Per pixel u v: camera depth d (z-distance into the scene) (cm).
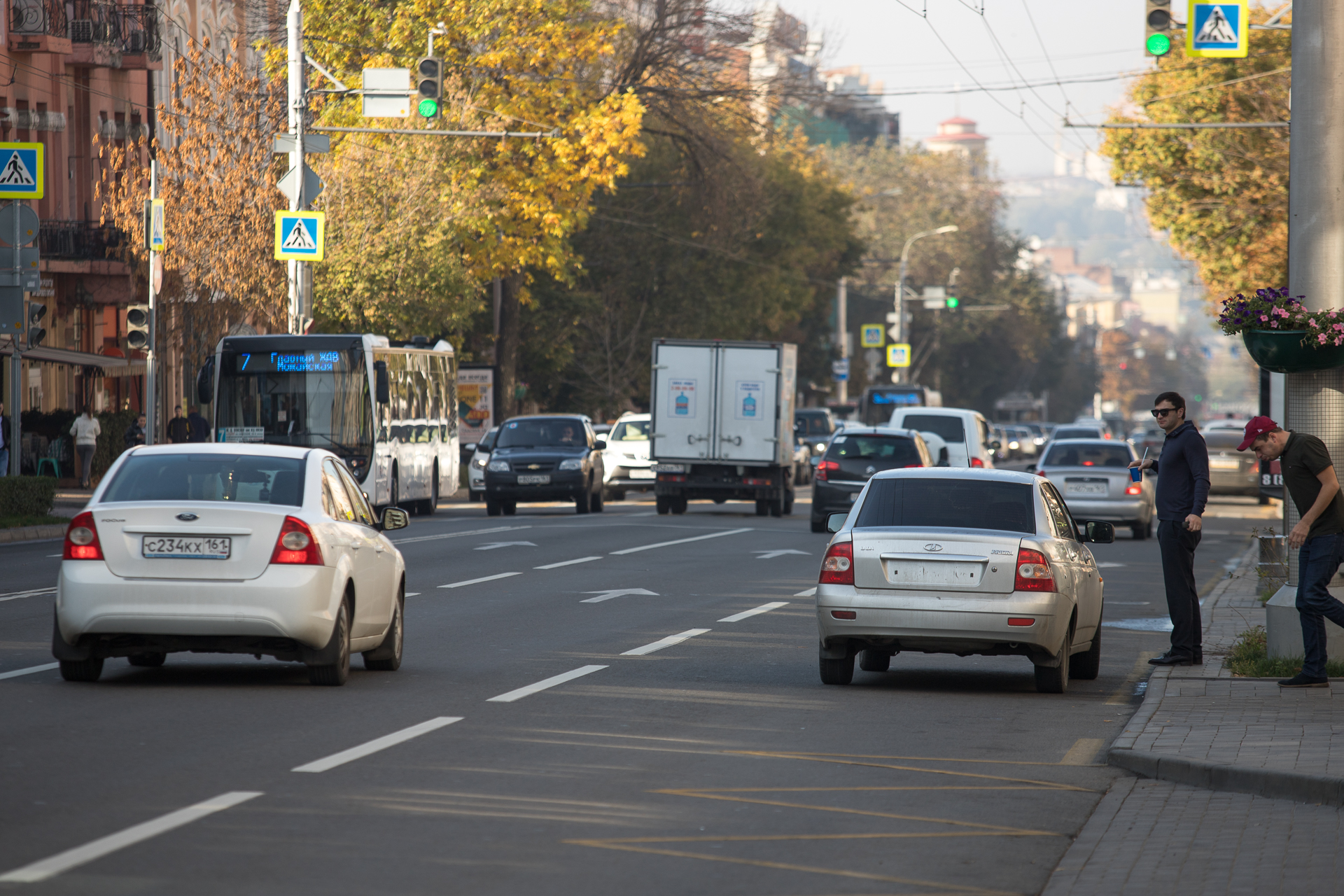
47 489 8438
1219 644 4266
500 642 4247
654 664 3859
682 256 16988
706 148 15475
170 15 14000
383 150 11906
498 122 12525
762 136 18225
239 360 9038
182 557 3231
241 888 1791
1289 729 2872
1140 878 1975
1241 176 12538
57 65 12488
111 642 3259
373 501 9031
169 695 3203
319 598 3262
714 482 10412
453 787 2359
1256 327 3669
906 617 3412
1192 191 13350
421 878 1858
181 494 3344
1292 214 3822
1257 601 5591
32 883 1786
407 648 4122
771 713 3158
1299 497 3400
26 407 12050
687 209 16175
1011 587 3397
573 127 12812
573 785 2400
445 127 12138
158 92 14150
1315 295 3781
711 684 3541
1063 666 3512
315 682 3362
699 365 10444
